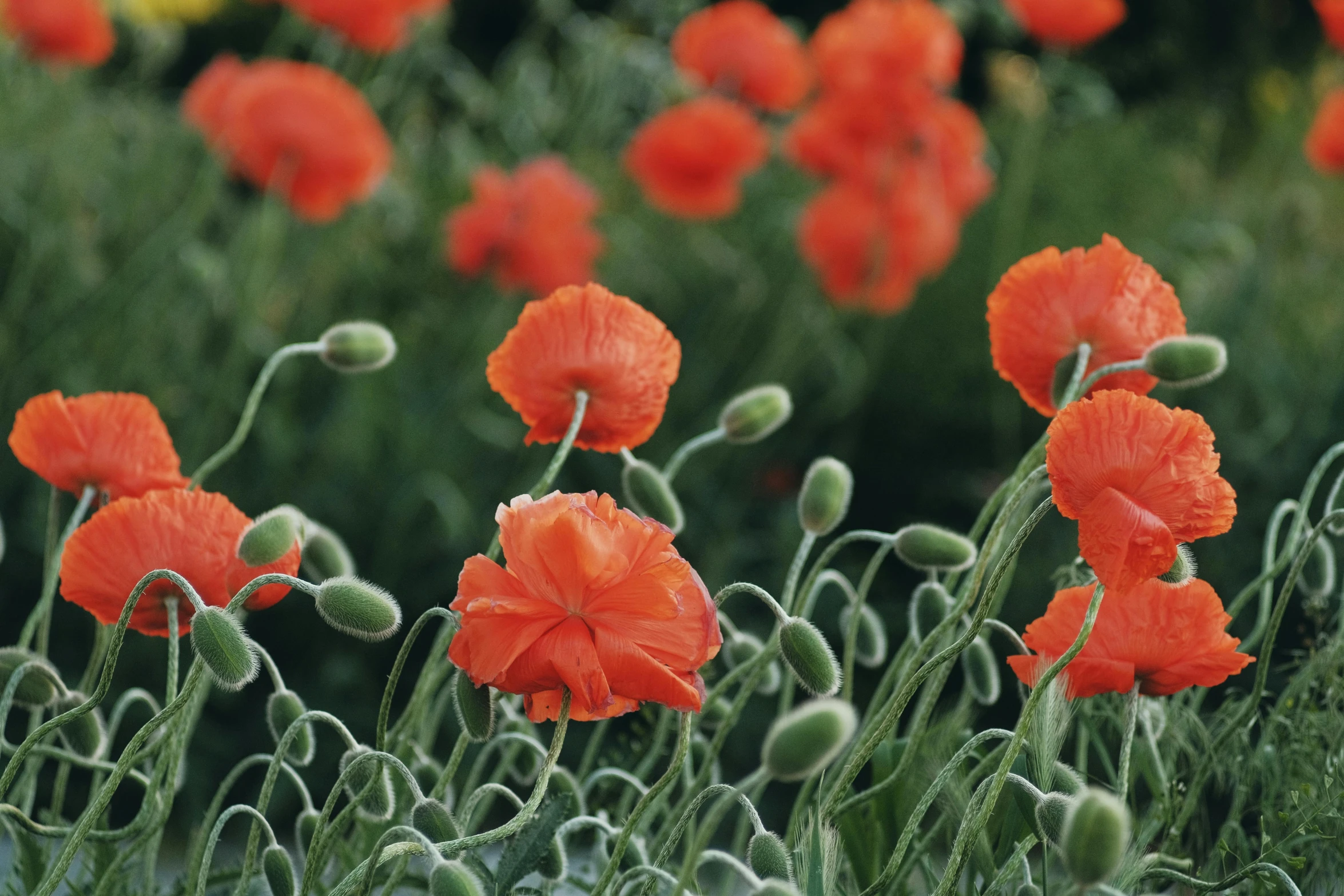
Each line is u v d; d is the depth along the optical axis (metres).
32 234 4.41
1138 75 9.30
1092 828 0.77
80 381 4.18
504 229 4.63
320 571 1.46
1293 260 5.73
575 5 8.29
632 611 0.94
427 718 1.55
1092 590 1.15
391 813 1.18
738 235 6.30
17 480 4.04
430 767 1.33
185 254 4.37
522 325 1.32
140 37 5.39
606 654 0.93
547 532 0.92
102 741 1.24
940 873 1.47
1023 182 5.61
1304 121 7.23
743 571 4.58
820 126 4.71
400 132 5.73
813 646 1.04
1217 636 1.11
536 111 5.61
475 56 9.60
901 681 1.18
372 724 3.79
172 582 1.14
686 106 4.79
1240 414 4.88
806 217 4.88
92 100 5.51
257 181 4.36
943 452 5.52
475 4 9.50
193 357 4.53
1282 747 1.33
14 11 4.55
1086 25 4.93
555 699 1.02
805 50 5.56
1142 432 0.97
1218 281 5.55
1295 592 3.20
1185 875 1.07
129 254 4.93
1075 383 1.27
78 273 4.38
